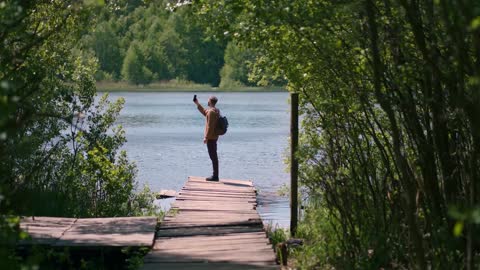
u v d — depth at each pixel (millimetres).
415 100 9234
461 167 8891
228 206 16516
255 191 18938
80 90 17703
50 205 15531
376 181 10594
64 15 12812
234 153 32656
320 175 10727
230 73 96250
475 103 7062
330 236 11516
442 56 7836
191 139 38156
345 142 11414
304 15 8664
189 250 11523
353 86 9766
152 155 31766
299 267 11133
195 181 20500
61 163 17094
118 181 16969
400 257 9773
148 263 10625
